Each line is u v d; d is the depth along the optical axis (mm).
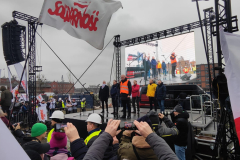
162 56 16688
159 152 1146
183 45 15492
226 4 4297
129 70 17516
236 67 2285
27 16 8805
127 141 2031
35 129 2518
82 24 3102
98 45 3305
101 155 1177
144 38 11047
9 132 734
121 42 11688
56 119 2936
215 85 3963
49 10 2723
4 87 7371
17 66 7340
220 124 4082
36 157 1711
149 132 1262
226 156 4023
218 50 4152
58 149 2613
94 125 2650
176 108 3756
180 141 3592
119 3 3488
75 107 14523
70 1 2945
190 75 15086
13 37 6848
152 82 7980
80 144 1431
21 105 10102
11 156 691
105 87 7680
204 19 9109
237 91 2229
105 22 3340
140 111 9297
